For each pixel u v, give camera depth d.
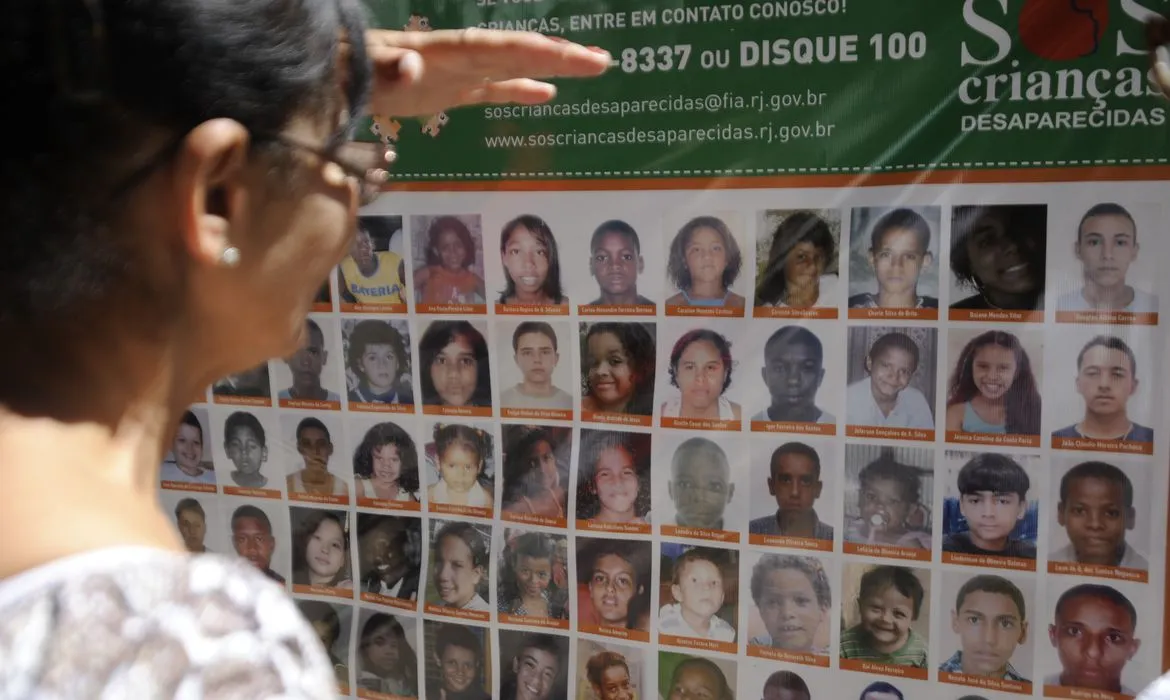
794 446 1.35
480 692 1.54
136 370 0.44
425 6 1.39
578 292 1.41
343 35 0.52
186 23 0.41
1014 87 1.20
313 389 1.56
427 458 1.52
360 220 1.49
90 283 0.41
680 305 1.37
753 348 1.35
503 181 1.42
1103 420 1.22
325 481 1.58
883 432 1.31
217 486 1.64
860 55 1.25
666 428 1.41
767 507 1.38
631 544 1.44
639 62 1.33
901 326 1.28
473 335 1.47
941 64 1.22
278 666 0.35
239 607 0.36
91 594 0.33
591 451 1.44
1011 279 1.23
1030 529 1.27
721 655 1.42
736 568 1.40
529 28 1.36
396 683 1.58
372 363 1.53
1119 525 1.23
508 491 1.49
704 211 1.34
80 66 0.39
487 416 1.48
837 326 1.31
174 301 0.44
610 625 1.47
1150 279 1.18
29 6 0.39
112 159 0.41
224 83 0.42
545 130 1.39
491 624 1.53
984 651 1.30
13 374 0.41
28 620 0.33
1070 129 1.19
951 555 1.30
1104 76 1.16
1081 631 1.26
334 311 1.53
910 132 1.25
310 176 0.49
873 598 1.34
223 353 0.49
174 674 0.32
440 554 1.54
